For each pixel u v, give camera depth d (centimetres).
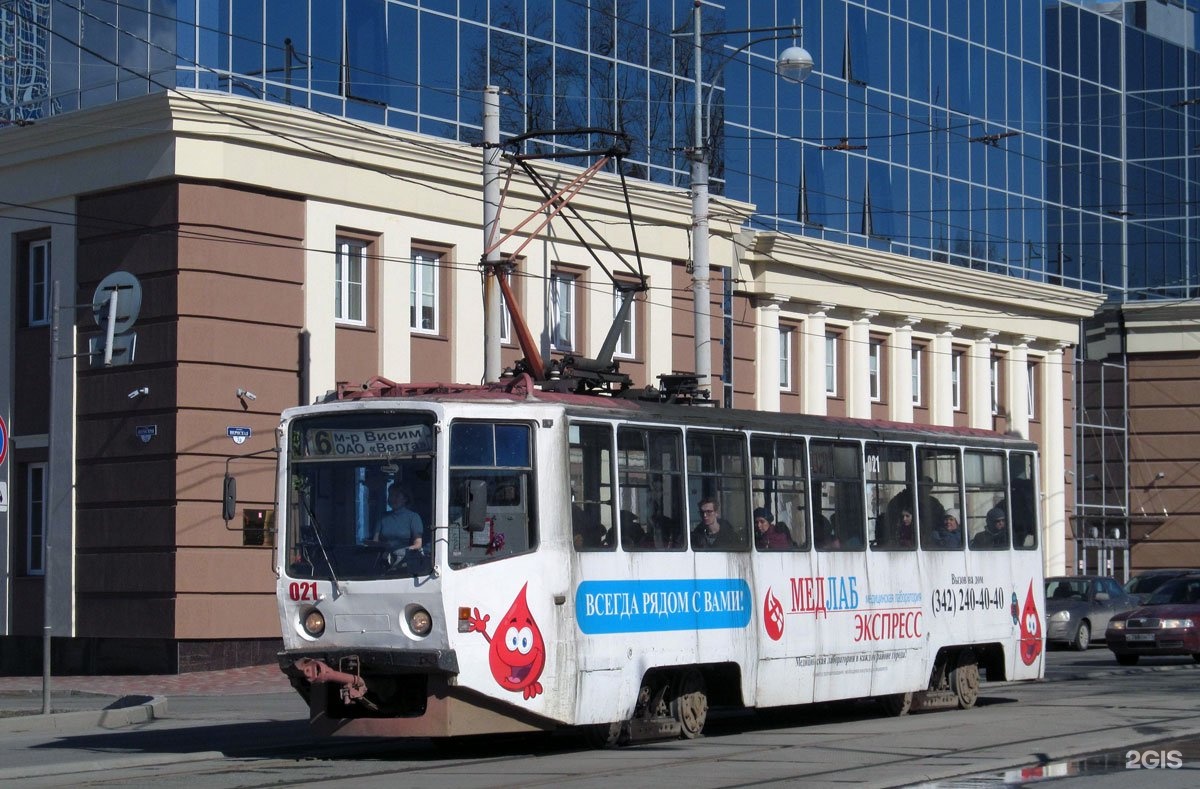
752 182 3878
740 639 1634
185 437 2648
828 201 4081
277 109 2744
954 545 1969
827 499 1780
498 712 1409
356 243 2920
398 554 1396
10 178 2892
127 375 2714
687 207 3472
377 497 1416
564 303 3269
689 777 1291
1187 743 1540
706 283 2438
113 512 2722
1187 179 5309
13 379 2897
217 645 2678
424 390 1474
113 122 2717
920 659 1886
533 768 1362
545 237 3200
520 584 1418
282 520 1448
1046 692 2231
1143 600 3112
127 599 2697
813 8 4053
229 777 1316
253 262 2733
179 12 2723
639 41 3531
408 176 2966
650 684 1567
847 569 1791
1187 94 5316
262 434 2733
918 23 4394
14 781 1315
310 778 1302
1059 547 4694
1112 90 5116
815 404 3906
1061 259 4931
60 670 2766
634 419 1544
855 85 4172
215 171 2680
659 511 1562
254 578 2722
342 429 1440
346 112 2931
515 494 1434
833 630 1759
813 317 3912
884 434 1873
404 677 1409
